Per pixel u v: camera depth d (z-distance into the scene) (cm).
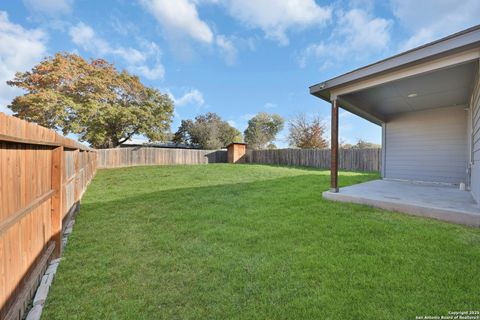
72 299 183
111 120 1412
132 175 1017
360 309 162
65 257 253
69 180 379
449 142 639
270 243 276
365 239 274
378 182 691
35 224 202
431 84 439
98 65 1532
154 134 1623
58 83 1270
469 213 315
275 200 495
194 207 461
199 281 204
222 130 2488
